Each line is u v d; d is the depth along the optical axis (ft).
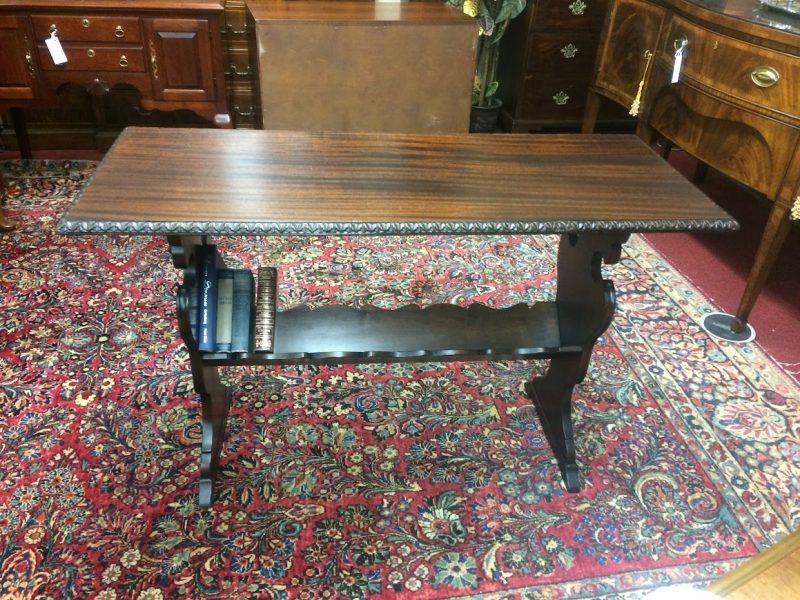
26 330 6.83
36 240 8.36
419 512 5.17
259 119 10.63
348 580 4.65
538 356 5.39
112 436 5.69
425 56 9.21
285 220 4.01
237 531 4.95
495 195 4.51
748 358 6.94
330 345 5.48
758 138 6.38
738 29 6.17
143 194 4.22
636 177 4.89
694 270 8.45
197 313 4.84
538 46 10.61
